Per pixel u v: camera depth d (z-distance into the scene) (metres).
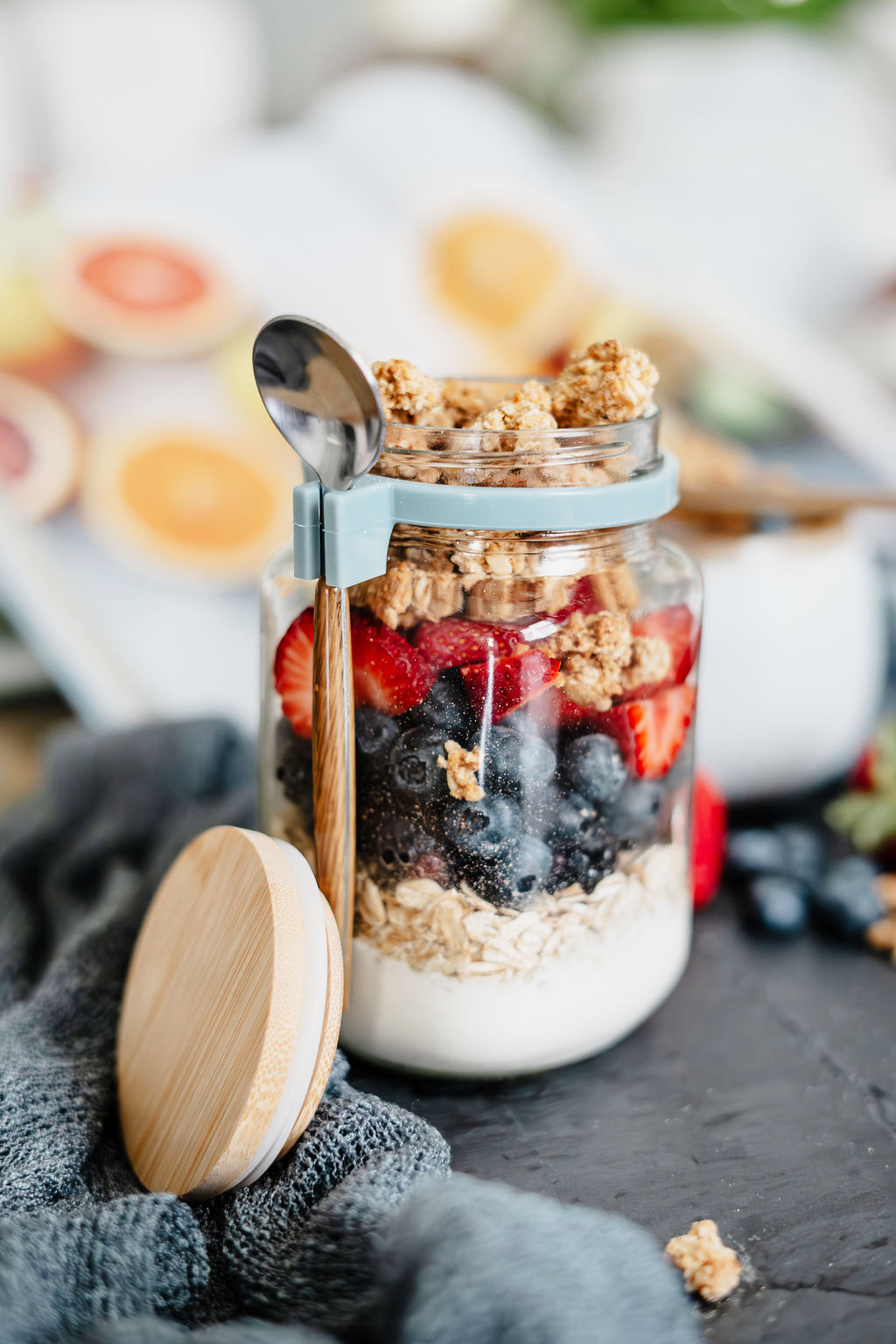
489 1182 0.30
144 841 0.42
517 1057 0.33
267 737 0.34
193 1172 0.30
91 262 0.55
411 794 0.31
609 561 0.32
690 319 0.59
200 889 0.32
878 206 0.66
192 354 0.54
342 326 0.56
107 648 0.50
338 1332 0.28
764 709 0.42
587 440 0.31
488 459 0.30
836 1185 0.31
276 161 0.61
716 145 0.65
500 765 0.31
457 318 0.57
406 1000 0.32
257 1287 0.28
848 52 0.69
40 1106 0.31
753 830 0.44
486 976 0.32
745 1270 0.29
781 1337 0.28
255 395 0.54
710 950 0.39
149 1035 0.32
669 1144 0.32
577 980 0.33
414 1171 0.30
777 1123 0.33
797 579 0.42
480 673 0.31
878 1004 0.37
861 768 0.44
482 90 0.66
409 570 0.31
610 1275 0.27
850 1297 0.29
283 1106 0.30
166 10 0.60
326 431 0.29
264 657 0.35
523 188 0.62
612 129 0.66
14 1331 0.26
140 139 0.60
